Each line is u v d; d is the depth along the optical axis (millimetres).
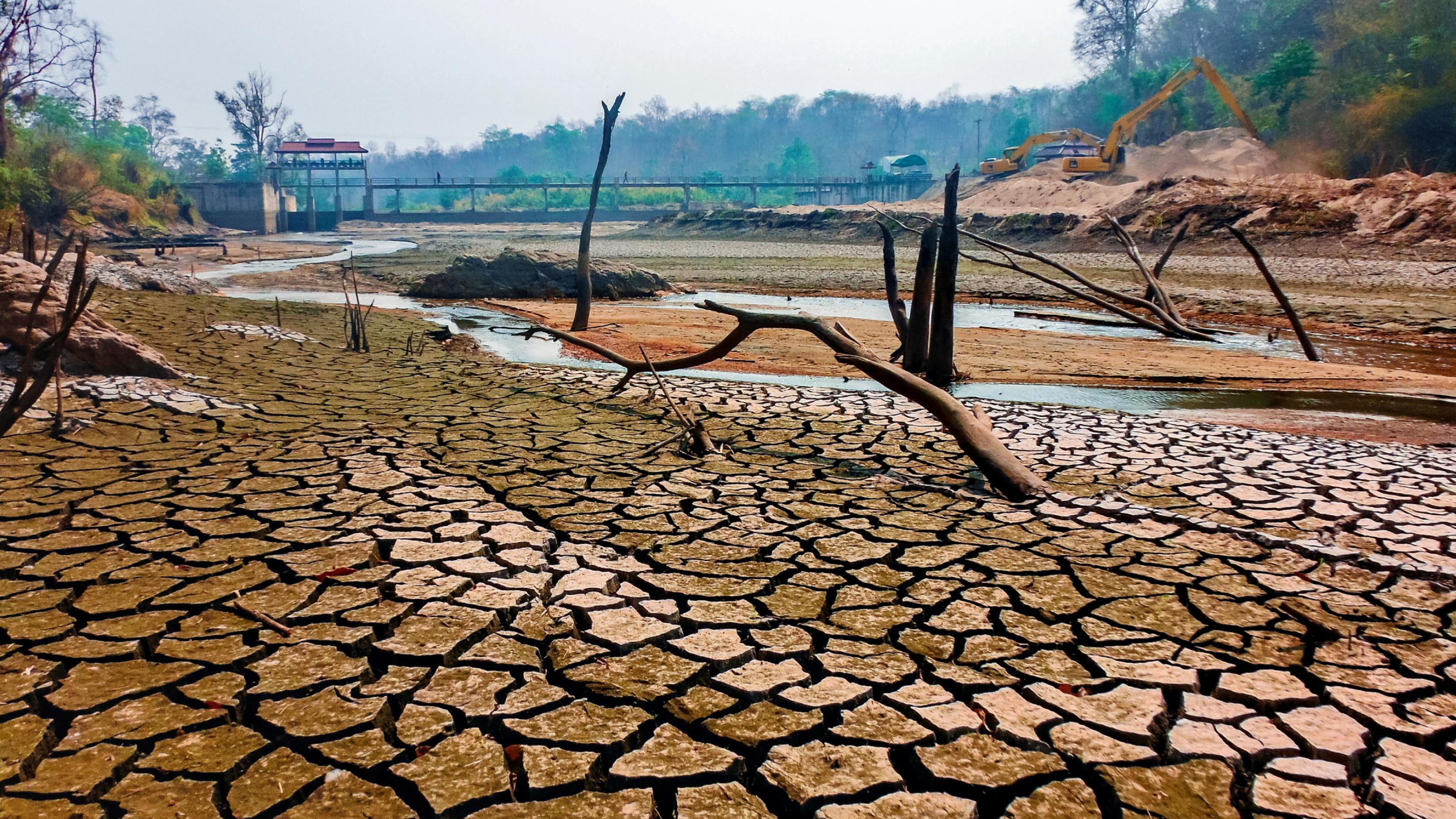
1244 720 3201
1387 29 38688
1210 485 6020
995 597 4207
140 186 49594
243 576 4309
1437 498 5754
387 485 5754
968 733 3107
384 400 8641
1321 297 18703
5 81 33094
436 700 3277
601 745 3012
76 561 4488
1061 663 3592
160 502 5371
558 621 3902
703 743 3045
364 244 48594
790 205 82625
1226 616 4027
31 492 5527
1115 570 4547
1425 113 33500
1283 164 39375
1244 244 12469
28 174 32000
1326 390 10023
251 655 3566
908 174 83375
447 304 18828
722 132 165125
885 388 9922
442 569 4410
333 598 4078
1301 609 4109
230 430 7184
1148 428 7746
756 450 6922
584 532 4977
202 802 2701
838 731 3107
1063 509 5500
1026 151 56344
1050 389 9930
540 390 9375
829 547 4812
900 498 5719
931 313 16375
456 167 184000
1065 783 2846
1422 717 3240
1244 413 8789
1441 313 16188
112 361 8570
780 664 3555
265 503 5375
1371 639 3824
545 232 63312
